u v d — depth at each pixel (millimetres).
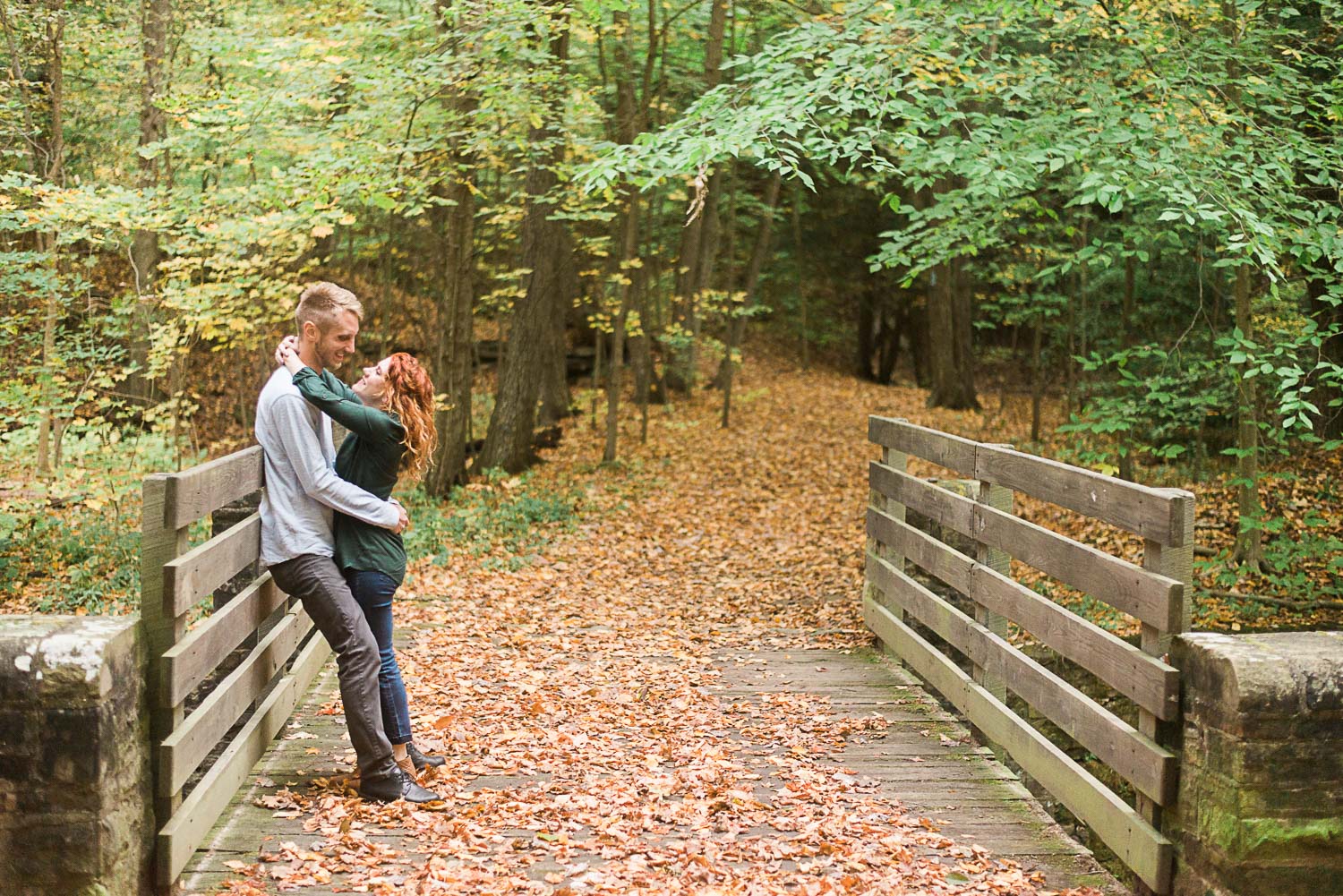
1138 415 9359
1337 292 6840
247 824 3816
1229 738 2957
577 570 9961
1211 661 3041
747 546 11328
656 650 6949
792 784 4387
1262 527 8461
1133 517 3553
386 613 4262
